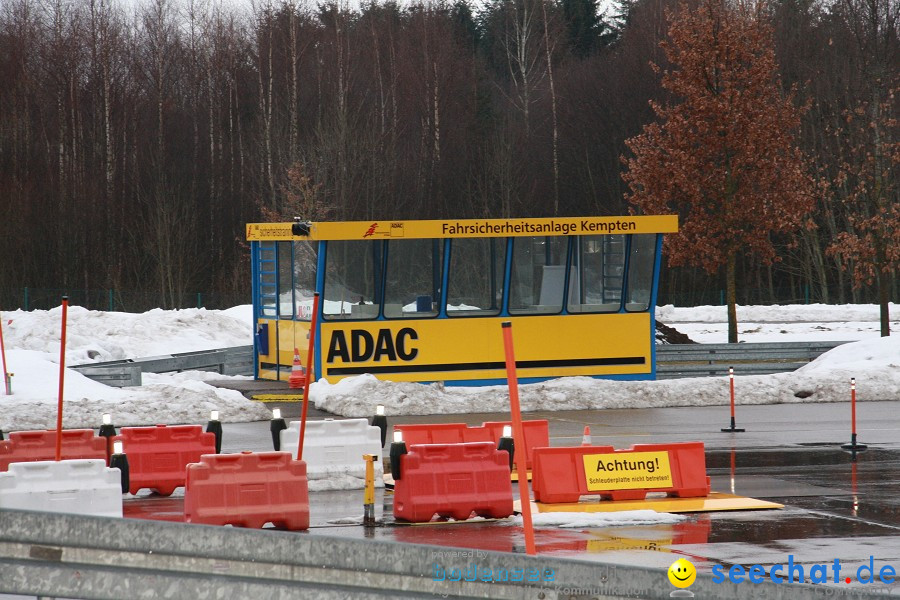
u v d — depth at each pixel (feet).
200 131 563.89
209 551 50.85
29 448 107.14
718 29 271.08
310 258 198.70
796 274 555.69
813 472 124.36
